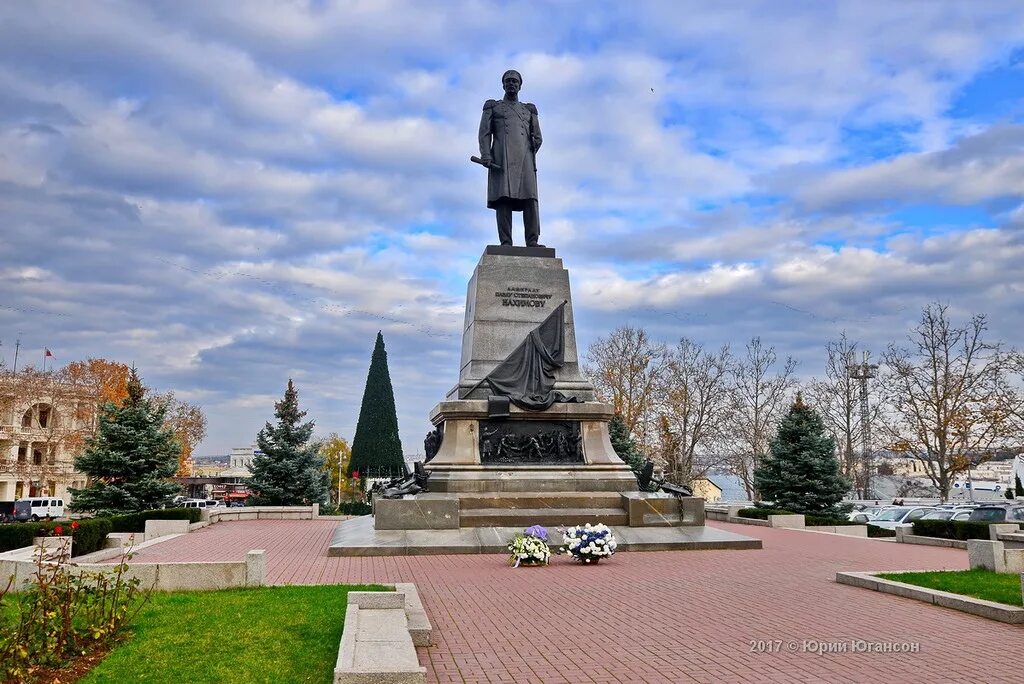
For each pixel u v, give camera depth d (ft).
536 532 64.34
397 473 211.41
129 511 112.57
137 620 36.50
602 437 84.69
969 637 37.27
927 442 166.71
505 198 93.35
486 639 35.96
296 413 145.89
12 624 33.71
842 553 72.54
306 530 100.89
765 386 214.07
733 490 349.00
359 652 26.91
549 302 90.33
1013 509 100.22
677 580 54.34
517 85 96.02
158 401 219.41
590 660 32.50
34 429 222.07
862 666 32.14
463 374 91.97
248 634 33.94
